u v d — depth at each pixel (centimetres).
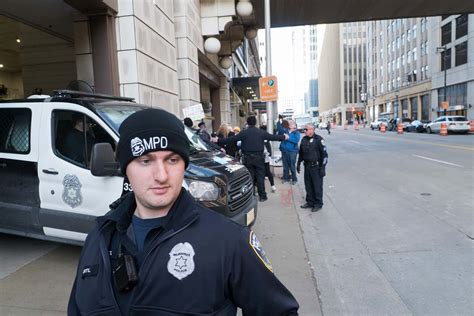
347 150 1909
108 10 810
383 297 350
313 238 532
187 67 1221
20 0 769
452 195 756
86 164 408
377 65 7400
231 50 1869
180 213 124
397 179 980
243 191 434
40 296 361
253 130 766
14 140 451
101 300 119
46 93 1283
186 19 1216
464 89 3962
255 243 129
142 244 127
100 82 820
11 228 454
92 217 398
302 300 347
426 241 495
